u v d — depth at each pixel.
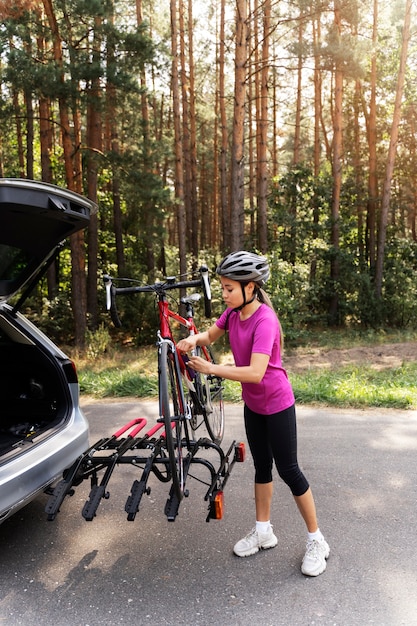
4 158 25.72
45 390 4.20
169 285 3.34
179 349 3.18
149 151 18.03
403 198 32.22
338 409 6.75
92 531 3.72
